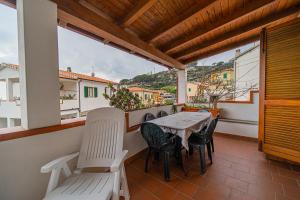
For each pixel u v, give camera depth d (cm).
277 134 218
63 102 517
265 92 230
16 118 328
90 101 619
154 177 196
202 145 205
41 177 135
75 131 163
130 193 164
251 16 252
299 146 197
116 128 154
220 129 386
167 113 369
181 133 197
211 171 207
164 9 221
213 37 331
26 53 132
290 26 200
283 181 181
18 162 121
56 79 154
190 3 212
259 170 208
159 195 160
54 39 153
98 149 147
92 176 132
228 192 162
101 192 109
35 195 132
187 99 502
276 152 219
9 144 116
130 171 212
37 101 138
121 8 211
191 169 214
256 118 364
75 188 114
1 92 350
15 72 346
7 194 117
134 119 257
